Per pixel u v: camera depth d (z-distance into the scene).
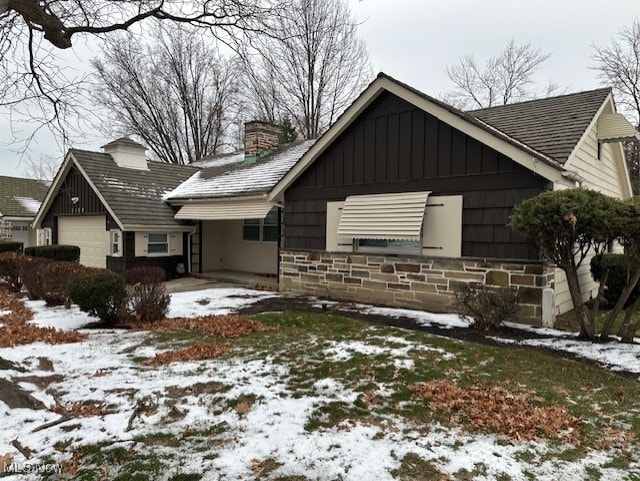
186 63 22.23
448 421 3.83
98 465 3.11
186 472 3.01
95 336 7.06
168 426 3.76
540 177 7.46
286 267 12.05
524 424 3.72
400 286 9.56
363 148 10.16
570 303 9.48
